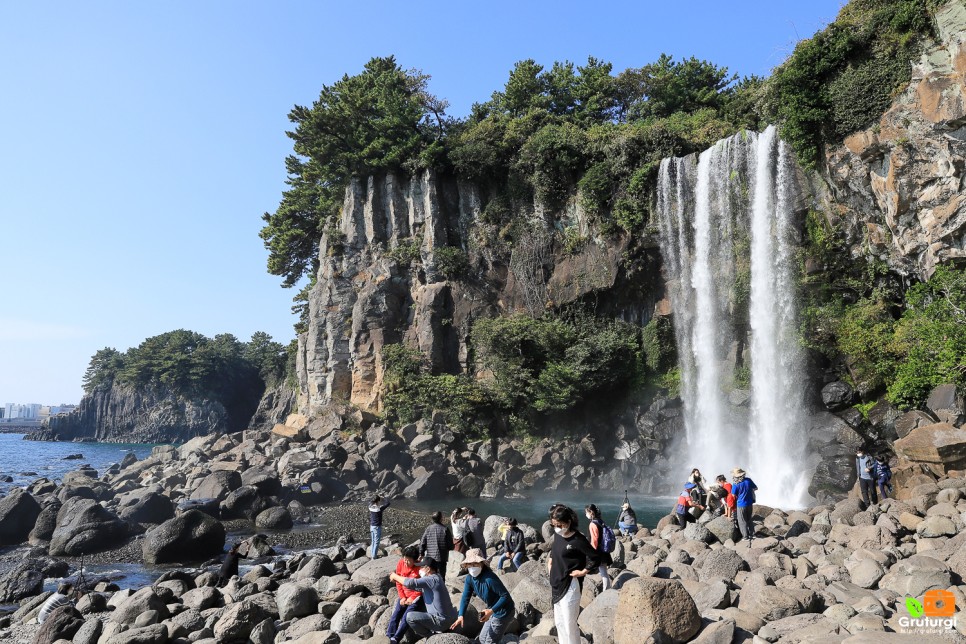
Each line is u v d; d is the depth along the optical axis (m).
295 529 27.72
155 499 28.22
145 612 13.49
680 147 43.53
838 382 31.77
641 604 8.53
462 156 51.19
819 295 34.50
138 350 139.00
